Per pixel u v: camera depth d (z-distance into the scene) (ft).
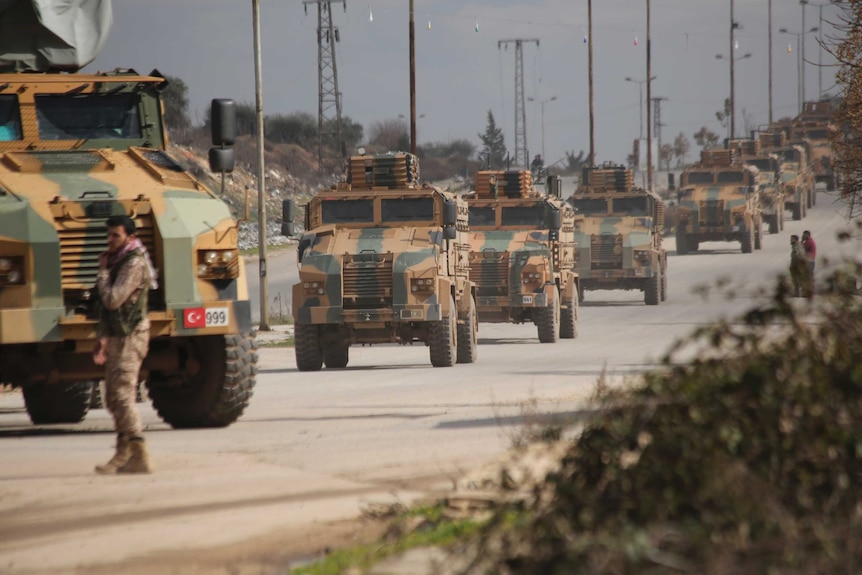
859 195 277.23
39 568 70.03
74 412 160.97
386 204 267.39
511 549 51.93
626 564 48.14
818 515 54.65
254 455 115.03
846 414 59.52
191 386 144.05
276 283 597.52
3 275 130.31
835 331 61.77
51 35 159.74
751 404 58.08
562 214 345.72
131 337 105.19
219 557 72.02
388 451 113.50
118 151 148.66
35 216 131.85
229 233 140.05
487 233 333.42
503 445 111.86
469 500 77.05
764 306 62.80
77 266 133.28
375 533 76.38
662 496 53.52
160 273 135.64
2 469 108.27
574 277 356.18
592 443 58.80
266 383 223.10
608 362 247.09
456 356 263.70
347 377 232.53
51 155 143.84
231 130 145.89
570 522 52.49
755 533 50.31
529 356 280.72
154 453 118.01
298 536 77.20
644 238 469.98
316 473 102.47
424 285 250.98
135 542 76.33
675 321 396.16
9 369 135.23
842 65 258.37
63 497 92.79
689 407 57.62
